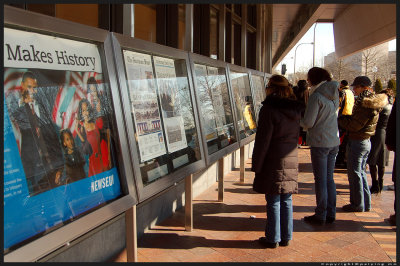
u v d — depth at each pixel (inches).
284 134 143.3
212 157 175.9
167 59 146.1
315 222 181.5
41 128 81.4
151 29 208.1
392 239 162.4
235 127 220.7
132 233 115.6
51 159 83.3
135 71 120.6
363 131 197.0
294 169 146.8
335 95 171.5
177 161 142.3
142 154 119.5
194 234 162.1
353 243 157.6
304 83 393.4
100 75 102.7
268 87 149.5
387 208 211.3
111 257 134.4
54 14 130.6
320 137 173.6
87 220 90.0
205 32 274.7
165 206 180.7
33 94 80.0
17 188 74.3
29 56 79.4
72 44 92.9
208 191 235.8
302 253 146.0
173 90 147.2
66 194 86.7
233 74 237.9
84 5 145.9
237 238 159.3
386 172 325.1
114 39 108.6
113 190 103.1
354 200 202.2
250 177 279.0
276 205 149.1
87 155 94.7
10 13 73.5
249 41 425.1
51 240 79.3
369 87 195.3
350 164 202.4
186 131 153.9
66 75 89.8
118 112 106.7
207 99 185.6
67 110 89.4
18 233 73.7
